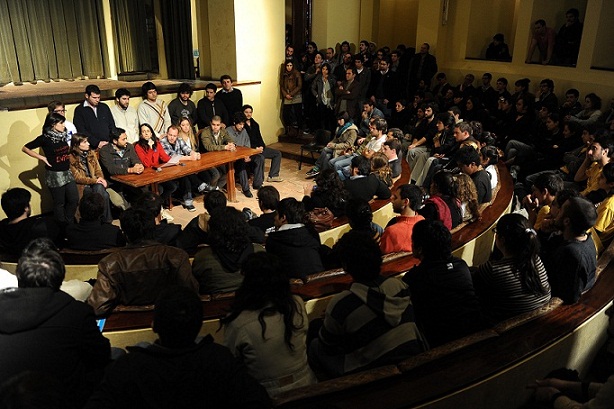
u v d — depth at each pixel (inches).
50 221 157.6
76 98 263.3
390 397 79.2
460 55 407.5
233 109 315.6
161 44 366.3
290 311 86.0
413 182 287.6
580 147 247.0
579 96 332.5
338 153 296.0
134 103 284.0
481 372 85.1
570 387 84.6
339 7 431.8
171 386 61.2
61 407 48.1
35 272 80.4
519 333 96.5
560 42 348.5
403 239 138.6
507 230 103.0
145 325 109.3
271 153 303.7
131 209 120.0
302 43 450.3
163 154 254.2
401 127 345.7
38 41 325.7
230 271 119.3
